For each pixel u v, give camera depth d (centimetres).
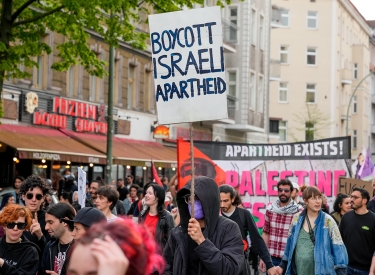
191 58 712
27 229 702
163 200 1037
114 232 233
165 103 718
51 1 1955
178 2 1861
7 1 1739
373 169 1967
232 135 4378
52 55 2636
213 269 590
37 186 838
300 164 1722
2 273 663
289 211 1112
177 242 630
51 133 2553
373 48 9406
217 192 628
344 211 1296
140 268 232
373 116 9138
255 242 964
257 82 4534
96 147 2659
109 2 1778
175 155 3388
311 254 930
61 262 708
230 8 4297
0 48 1677
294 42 7006
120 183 2216
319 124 6512
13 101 2389
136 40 1941
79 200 1209
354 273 1083
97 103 2984
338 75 7231
